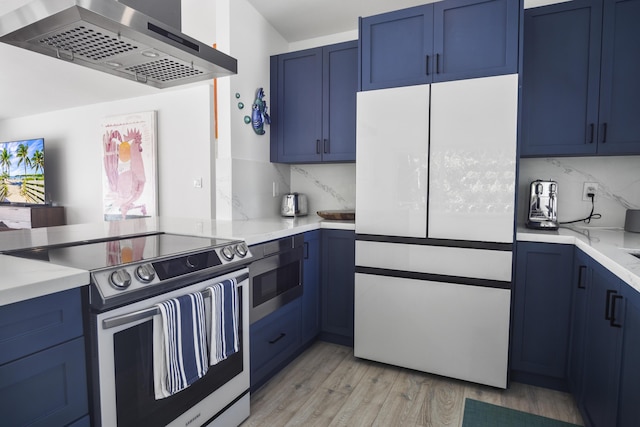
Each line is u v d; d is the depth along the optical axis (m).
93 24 1.20
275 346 2.10
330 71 2.67
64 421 1.03
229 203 2.52
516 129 1.86
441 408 1.83
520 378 2.08
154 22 1.32
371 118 2.19
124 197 4.71
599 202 2.28
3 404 0.90
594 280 1.54
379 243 2.20
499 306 1.95
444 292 2.06
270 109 2.89
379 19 2.16
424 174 2.06
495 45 1.91
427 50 2.05
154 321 1.22
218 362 1.50
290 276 2.23
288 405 1.86
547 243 1.93
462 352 2.04
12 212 5.46
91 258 1.26
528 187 2.42
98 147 5.04
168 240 1.69
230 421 1.64
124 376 1.16
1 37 1.31
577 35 2.04
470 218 1.98
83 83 4.05
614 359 1.27
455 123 1.98
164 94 4.40
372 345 2.26
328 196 3.11
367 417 1.76
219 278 1.54
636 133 1.94
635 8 1.93
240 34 2.51
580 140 2.06
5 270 1.08
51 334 0.99
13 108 5.25
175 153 4.36
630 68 1.95
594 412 1.49
